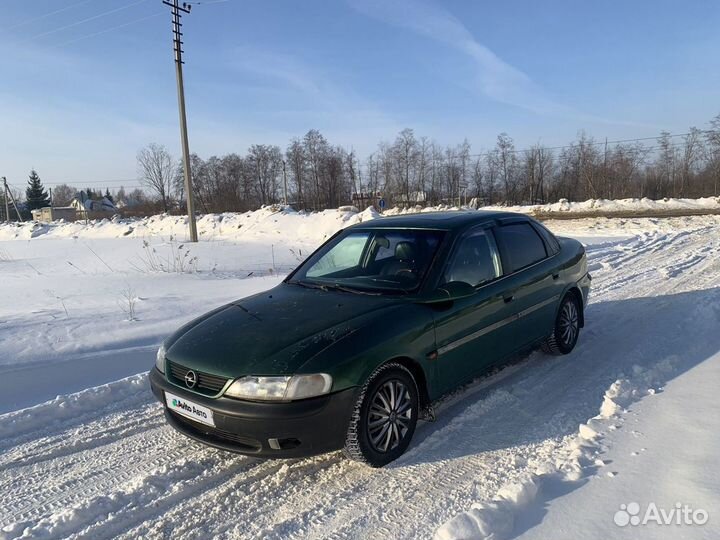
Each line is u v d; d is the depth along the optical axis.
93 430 3.96
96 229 32.50
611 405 3.70
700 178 53.47
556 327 5.00
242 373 2.99
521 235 4.86
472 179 59.94
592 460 3.02
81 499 3.07
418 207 52.97
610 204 35.88
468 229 4.32
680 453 2.97
